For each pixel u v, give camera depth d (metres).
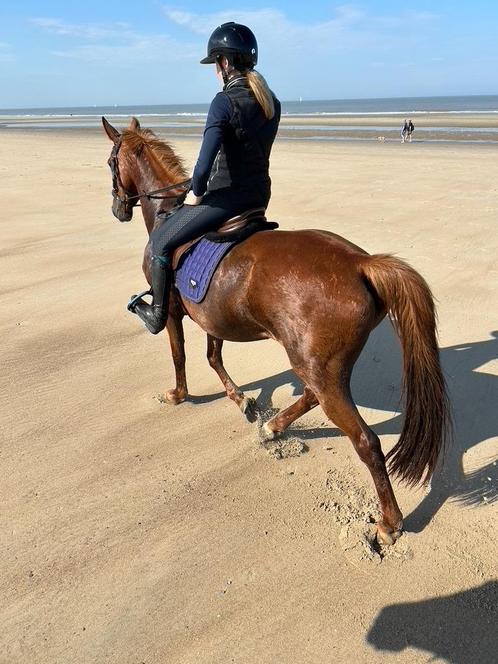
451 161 19.02
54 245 9.84
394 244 8.91
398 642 2.77
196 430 4.53
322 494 3.77
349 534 3.37
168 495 3.81
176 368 4.75
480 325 6.04
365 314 3.03
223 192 3.53
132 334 6.31
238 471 4.03
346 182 14.91
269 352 5.81
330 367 3.12
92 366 5.61
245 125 3.31
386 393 4.93
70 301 7.28
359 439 3.14
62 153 26.28
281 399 4.91
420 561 3.22
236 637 2.83
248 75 3.33
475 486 3.76
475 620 2.85
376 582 3.10
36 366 5.61
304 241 3.29
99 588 3.13
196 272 3.67
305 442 4.33
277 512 3.63
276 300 3.22
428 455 3.14
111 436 4.48
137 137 4.49
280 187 14.29
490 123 46.44
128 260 8.91
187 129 48.69
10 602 3.06
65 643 2.83
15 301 7.32
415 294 2.97
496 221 10.12
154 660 2.74
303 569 3.20
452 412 4.53
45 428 4.61
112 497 3.82
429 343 3.03
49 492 3.88
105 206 12.99
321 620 2.90
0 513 3.70
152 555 3.33
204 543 3.41
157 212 4.39
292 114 85.81
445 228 9.77
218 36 3.35
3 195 14.46
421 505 3.64
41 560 3.33
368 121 56.09
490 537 3.35
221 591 3.08
